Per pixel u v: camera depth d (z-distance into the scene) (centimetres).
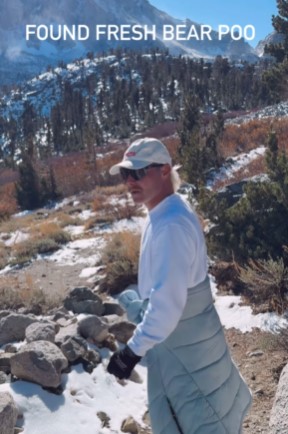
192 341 255
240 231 732
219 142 2061
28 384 438
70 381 455
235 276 703
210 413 256
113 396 456
